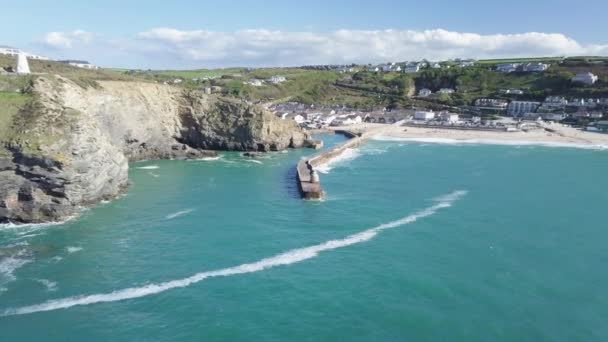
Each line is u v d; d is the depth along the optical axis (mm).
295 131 151625
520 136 173375
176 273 51656
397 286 48562
